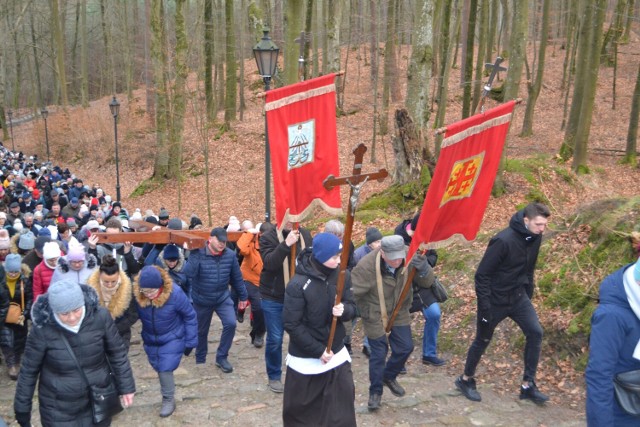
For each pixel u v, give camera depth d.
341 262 4.41
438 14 18.00
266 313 6.28
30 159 31.97
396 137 14.30
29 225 12.20
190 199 23.91
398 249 5.38
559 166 17.17
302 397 4.55
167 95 25.61
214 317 10.21
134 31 50.22
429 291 6.95
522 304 5.77
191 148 28.09
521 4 14.42
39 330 4.12
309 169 5.97
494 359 7.05
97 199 16.72
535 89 23.22
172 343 5.85
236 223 8.77
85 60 42.75
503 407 5.86
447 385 6.47
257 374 7.16
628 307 3.16
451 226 5.57
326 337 4.56
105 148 34.12
